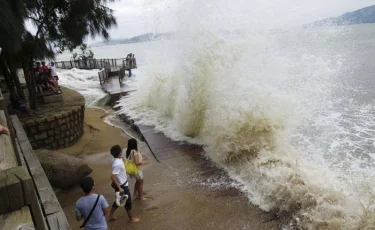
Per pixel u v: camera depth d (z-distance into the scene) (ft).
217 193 18.56
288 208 15.99
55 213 11.71
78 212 11.87
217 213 16.49
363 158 21.21
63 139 30.42
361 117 29.48
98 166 25.46
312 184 16.62
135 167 17.93
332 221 14.05
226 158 22.76
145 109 42.19
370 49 70.38
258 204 16.96
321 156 21.88
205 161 23.54
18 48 23.99
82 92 59.77
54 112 30.78
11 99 30.48
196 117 28.84
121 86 62.08
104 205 12.07
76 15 31.04
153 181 21.13
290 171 18.34
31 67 31.50
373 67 51.29
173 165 23.45
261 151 21.77
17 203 5.48
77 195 20.67
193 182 20.34
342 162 20.66
